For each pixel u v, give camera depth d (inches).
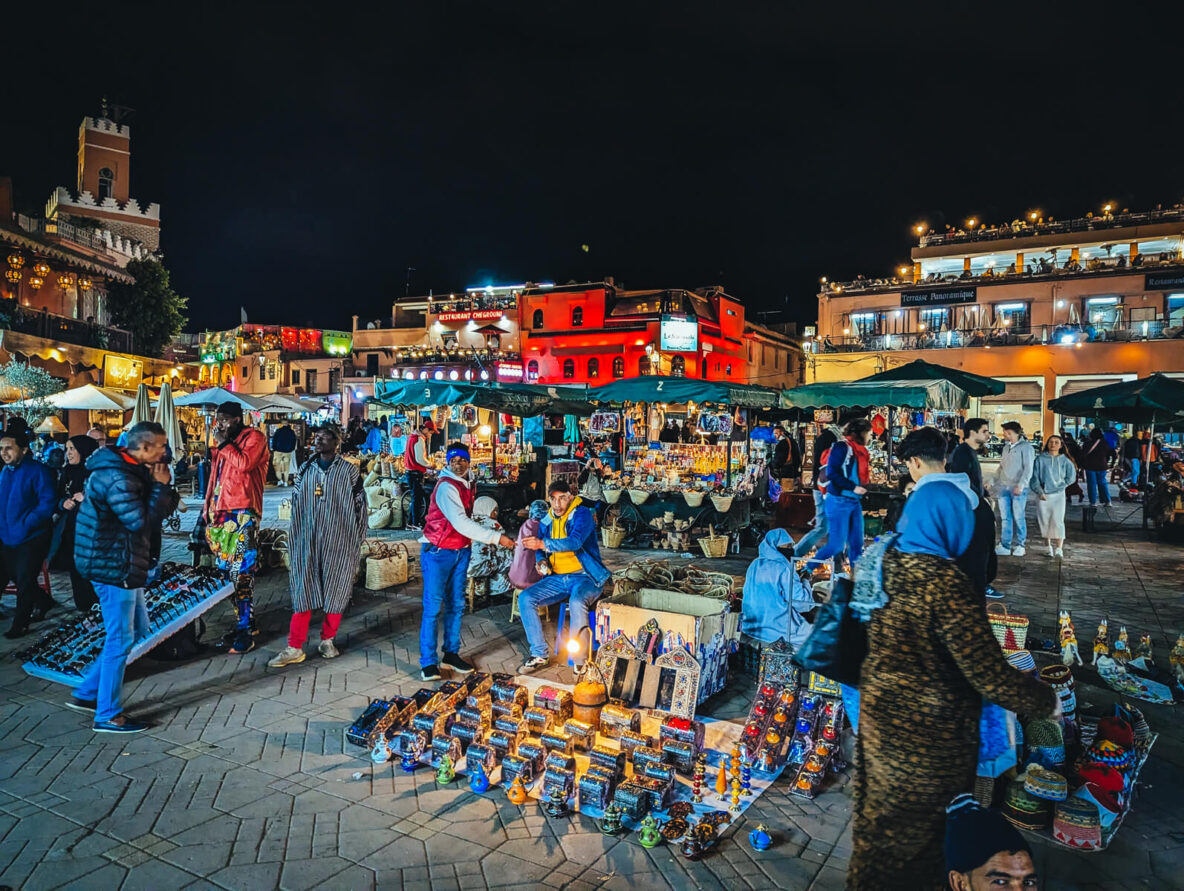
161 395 522.3
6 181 912.3
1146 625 260.8
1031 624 261.7
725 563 381.4
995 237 1370.6
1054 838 128.8
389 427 727.7
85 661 197.0
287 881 114.7
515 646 236.8
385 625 258.2
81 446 295.1
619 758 147.1
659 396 433.7
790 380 2250.2
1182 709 185.6
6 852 121.2
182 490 701.3
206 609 218.8
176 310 1205.7
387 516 483.8
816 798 144.9
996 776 133.8
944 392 437.7
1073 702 149.9
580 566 212.7
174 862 119.3
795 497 485.1
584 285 1694.1
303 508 214.8
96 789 142.3
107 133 1453.0
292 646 216.4
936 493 89.8
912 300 1304.1
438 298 1909.4
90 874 115.6
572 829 132.3
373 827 131.2
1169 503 457.4
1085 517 515.2
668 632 185.9
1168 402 435.8
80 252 974.4
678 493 420.5
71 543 268.7
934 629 84.3
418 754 152.9
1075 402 477.7
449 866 119.7
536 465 526.3
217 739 166.1
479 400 447.8
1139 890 115.0
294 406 747.4
